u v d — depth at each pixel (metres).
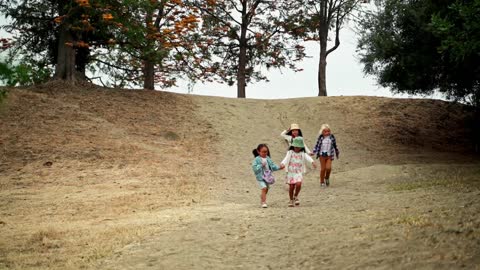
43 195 13.29
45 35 27.59
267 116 27.11
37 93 24.09
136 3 24.23
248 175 17.25
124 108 24.44
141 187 14.22
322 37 36.41
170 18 28.02
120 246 7.49
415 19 17.88
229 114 26.50
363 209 8.88
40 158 17.38
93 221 9.98
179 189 13.82
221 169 17.89
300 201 11.27
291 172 10.45
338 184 13.98
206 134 22.83
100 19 24.48
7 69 5.69
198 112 25.92
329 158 13.70
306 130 24.95
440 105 28.97
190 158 19.16
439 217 7.04
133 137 20.92
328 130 13.95
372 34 20.27
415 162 19.19
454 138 24.66
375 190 12.09
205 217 9.40
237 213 9.67
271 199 12.24
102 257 6.96
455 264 5.04
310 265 5.81
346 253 6.01
